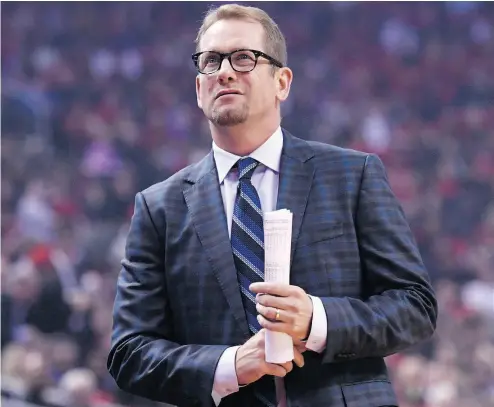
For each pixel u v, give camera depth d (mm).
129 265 6746
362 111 33250
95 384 18984
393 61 34469
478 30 34656
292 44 34844
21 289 21500
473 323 21469
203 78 6680
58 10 33875
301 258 6266
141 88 33469
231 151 6758
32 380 17469
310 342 5828
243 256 6367
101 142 31078
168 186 6879
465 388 19703
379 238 6387
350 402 6035
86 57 33656
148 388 6332
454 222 28812
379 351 6031
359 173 6602
